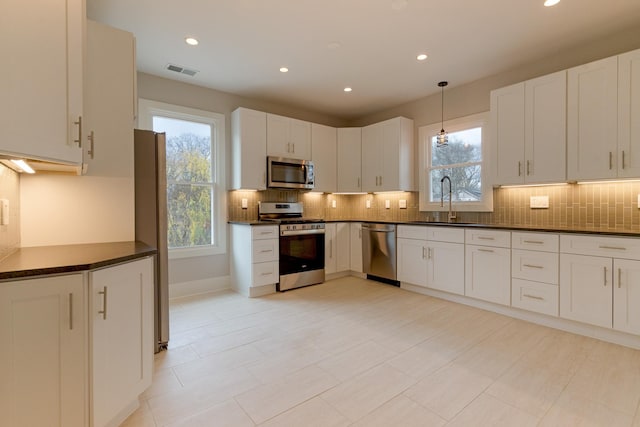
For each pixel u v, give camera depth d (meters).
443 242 3.36
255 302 3.33
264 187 3.92
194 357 2.13
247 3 2.20
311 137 4.45
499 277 2.91
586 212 2.81
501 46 2.84
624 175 2.39
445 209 3.94
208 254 3.75
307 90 3.90
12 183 1.61
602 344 2.30
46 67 1.19
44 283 1.14
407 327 2.63
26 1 1.10
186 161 3.66
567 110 2.68
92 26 1.82
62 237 1.85
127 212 2.02
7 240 1.52
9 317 1.08
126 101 1.93
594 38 2.71
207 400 1.65
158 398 1.67
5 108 1.01
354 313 2.98
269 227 3.62
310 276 4.01
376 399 1.65
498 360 2.06
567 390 1.72
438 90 3.92
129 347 1.47
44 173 1.81
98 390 1.27
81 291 1.21
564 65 2.95
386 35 2.64
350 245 4.47
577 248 2.45
